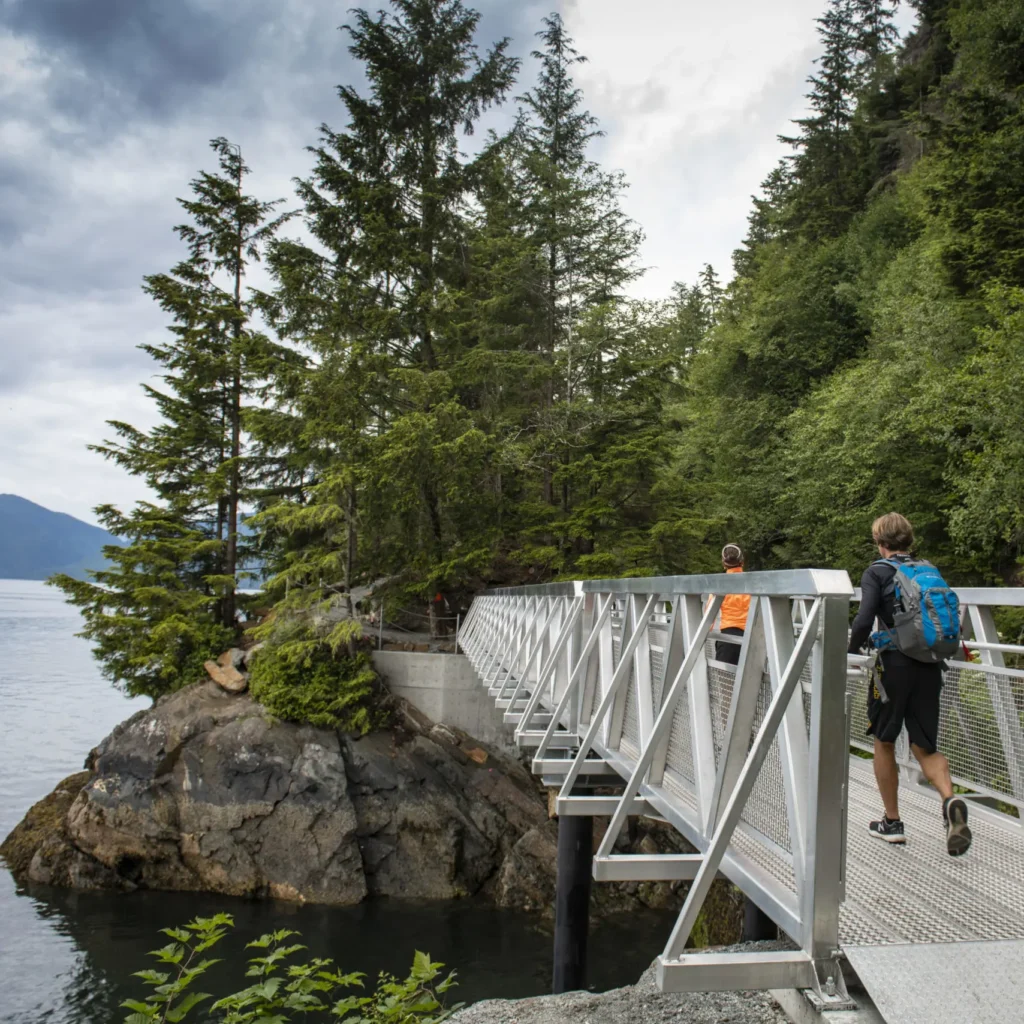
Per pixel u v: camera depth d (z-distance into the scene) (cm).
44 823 1952
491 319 2592
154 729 1869
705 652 454
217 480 2564
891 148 3747
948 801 344
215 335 2700
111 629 2270
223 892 1698
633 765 569
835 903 280
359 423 2184
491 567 2541
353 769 1792
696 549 2184
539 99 2848
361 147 2486
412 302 2416
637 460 2156
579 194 2548
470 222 2680
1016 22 2197
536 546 2341
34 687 6025
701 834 392
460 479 2136
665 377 2322
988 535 1490
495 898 1681
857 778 607
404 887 1697
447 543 2269
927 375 1725
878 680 397
